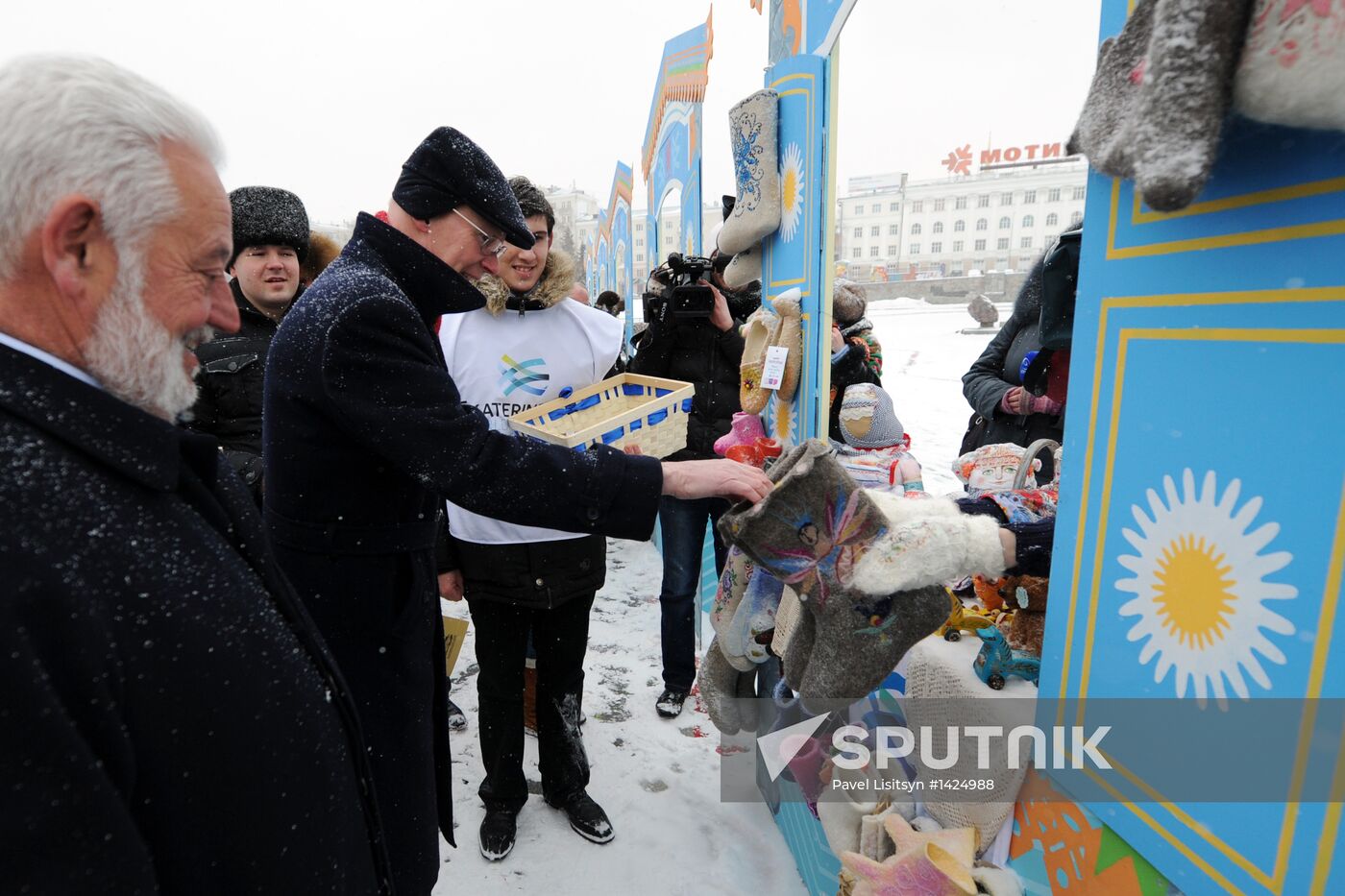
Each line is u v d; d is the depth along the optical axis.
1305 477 0.71
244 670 0.74
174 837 0.69
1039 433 2.03
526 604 2.01
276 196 2.30
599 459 1.22
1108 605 0.98
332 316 1.18
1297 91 0.57
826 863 1.76
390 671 1.39
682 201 4.66
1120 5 0.90
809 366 2.19
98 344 0.68
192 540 0.73
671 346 2.91
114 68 0.68
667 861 2.06
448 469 1.16
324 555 1.30
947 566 1.11
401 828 1.42
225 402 2.20
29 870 0.55
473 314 2.02
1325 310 0.68
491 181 1.33
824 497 1.19
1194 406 0.83
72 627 0.58
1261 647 0.77
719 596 2.01
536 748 2.59
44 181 0.63
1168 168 0.64
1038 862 1.18
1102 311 0.96
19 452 0.60
